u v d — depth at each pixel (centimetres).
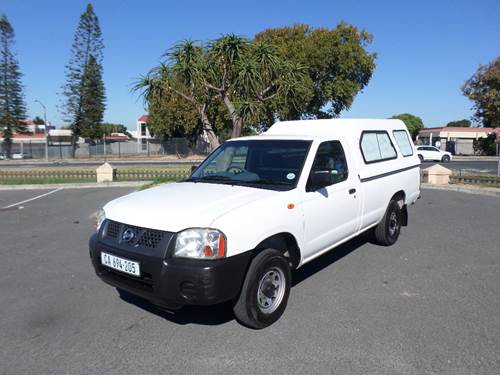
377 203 596
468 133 5691
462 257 598
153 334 378
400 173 668
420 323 389
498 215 923
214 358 336
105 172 1631
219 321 403
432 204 1088
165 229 353
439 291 468
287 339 364
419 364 321
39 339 372
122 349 353
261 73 1135
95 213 1004
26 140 6253
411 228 788
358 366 320
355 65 3516
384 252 626
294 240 427
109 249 383
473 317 400
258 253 383
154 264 347
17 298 466
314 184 450
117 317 414
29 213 1016
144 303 449
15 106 4697
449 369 314
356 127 586
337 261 583
